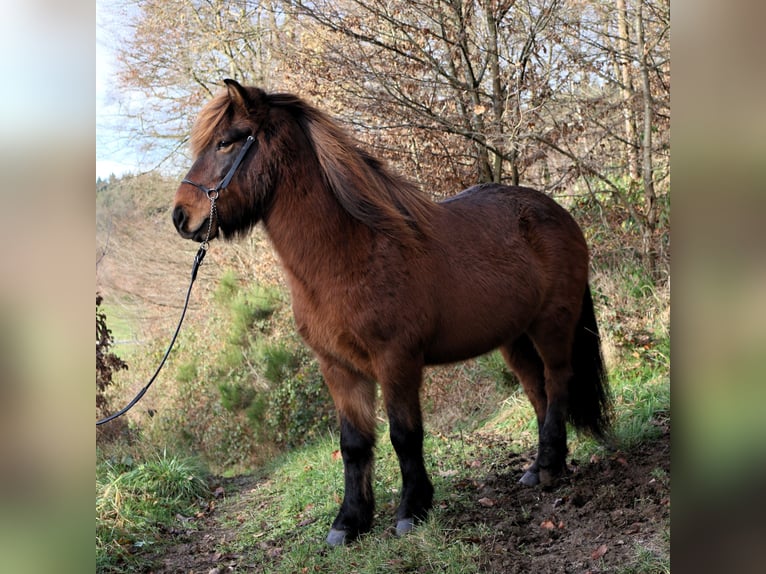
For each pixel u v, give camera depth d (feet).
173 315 41.09
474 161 21.90
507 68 21.26
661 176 21.30
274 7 26.78
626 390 16.81
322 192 10.91
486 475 14.56
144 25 37.42
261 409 24.94
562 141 22.08
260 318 28.63
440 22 20.18
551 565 9.68
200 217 10.69
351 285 10.73
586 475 12.95
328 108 21.99
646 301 19.94
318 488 15.94
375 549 10.76
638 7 20.21
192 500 17.16
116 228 44.01
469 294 11.93
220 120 10.85
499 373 20.83
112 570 12.46
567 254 13.55
